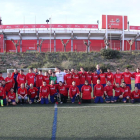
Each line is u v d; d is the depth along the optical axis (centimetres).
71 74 1024
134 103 891
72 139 455
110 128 530
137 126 546
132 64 2662
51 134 487
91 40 3966
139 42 4125
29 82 984
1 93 839
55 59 2723
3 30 3781
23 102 902
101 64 2512
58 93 919
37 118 634
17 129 526
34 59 2695
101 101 921
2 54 2759
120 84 1049
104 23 3844
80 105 849
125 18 3925
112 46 4022
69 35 3950
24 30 3816
